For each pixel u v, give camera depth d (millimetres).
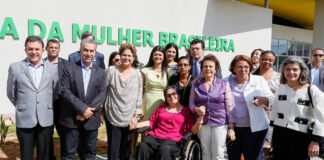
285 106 2539
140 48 8312
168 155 2982
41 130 2912
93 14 7344
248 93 2963
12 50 6273
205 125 2984
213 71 2980
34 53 2738
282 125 2549
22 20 6324
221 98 2916
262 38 12016
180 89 3422
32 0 6402
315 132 2285
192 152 2916
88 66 3012
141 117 3758
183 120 3252
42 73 2885
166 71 3689
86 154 3131
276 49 16016
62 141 3250
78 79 2896
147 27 8445
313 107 2350
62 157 3059
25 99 2801
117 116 3092
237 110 3016
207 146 3016
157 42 8734
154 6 8547
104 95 3047
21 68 2805
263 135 3020
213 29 10219
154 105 3598
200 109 2895
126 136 3242
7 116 6148
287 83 2592
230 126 2977
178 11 9141
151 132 3330
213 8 10148
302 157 2426
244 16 11195
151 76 3658
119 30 7812
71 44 7055
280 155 2600
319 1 10789
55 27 6746
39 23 6508
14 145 4512
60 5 6809
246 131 3012
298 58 2477
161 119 3279
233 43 10914
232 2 10719
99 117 3080
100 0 7426
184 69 3375
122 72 3156
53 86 2943
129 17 8023
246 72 2951
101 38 7500
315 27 10992
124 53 3055
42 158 2982
